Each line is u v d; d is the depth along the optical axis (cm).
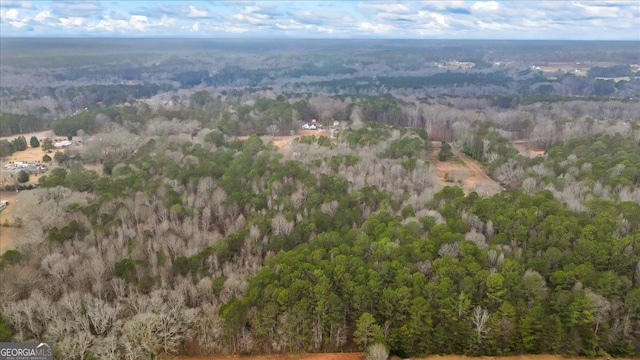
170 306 8488
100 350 7631
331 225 11112
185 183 13700
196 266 9644
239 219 11612
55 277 9438
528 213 10569
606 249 9156
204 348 8325
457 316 8188
